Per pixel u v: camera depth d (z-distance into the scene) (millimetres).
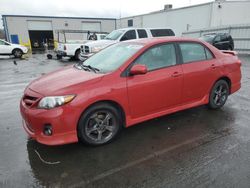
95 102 3174
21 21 32469
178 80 3936
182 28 26391
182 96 4109
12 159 3076
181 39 4148
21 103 3340
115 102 3348
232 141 3508
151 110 3775
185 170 2812
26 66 12938
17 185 2574
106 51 4340
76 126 3096
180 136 3693
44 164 2961
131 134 3770
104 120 3365
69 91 3010
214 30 21109
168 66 3875
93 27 36812
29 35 33469
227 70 4723
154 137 3668
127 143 3480
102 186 2545
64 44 15609
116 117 3449
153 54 3756
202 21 24031
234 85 4977
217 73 4535
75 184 2578
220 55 4684
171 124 4148
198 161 2994
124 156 3131
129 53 3697
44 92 3080
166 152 3223
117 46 4301
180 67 3988
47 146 3400
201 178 2656
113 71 3398
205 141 3518
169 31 12734
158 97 3768
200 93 4398
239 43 19344
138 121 3676
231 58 4898
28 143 3512
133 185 2557
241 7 22781
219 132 3816
